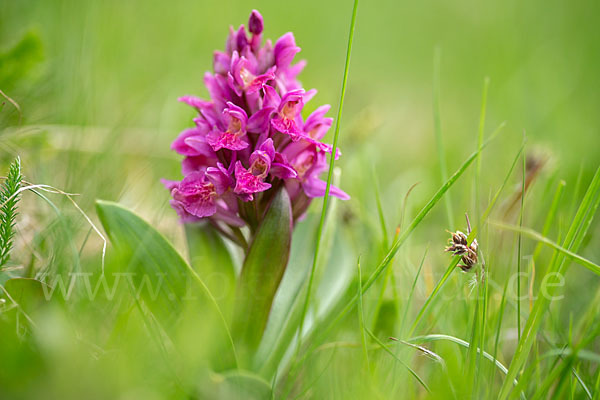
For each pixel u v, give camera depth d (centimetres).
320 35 106
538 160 54
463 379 45
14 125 54
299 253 50
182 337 45
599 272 44
